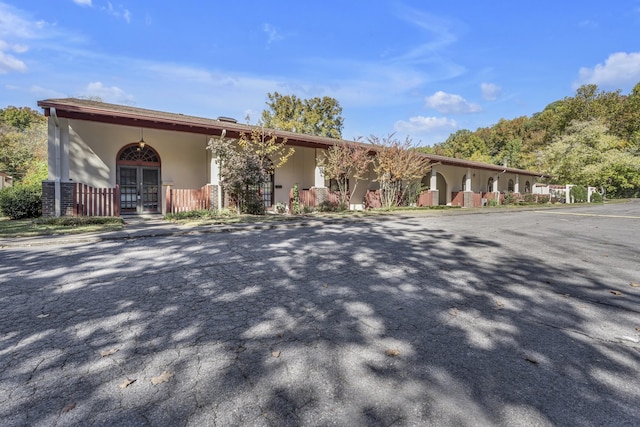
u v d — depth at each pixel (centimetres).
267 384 212
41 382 212
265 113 3762
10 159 3303
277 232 898
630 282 453
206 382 213
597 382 219
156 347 260
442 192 2483
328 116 4103
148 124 1104
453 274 484
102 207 1105
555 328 304
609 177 3494
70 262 532
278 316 323
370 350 258
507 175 3092
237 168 1215
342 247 681
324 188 1625
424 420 180
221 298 372
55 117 991
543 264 552
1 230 826
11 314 323
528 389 210
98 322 306
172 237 789
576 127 3625
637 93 4406
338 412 185
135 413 183
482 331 295
